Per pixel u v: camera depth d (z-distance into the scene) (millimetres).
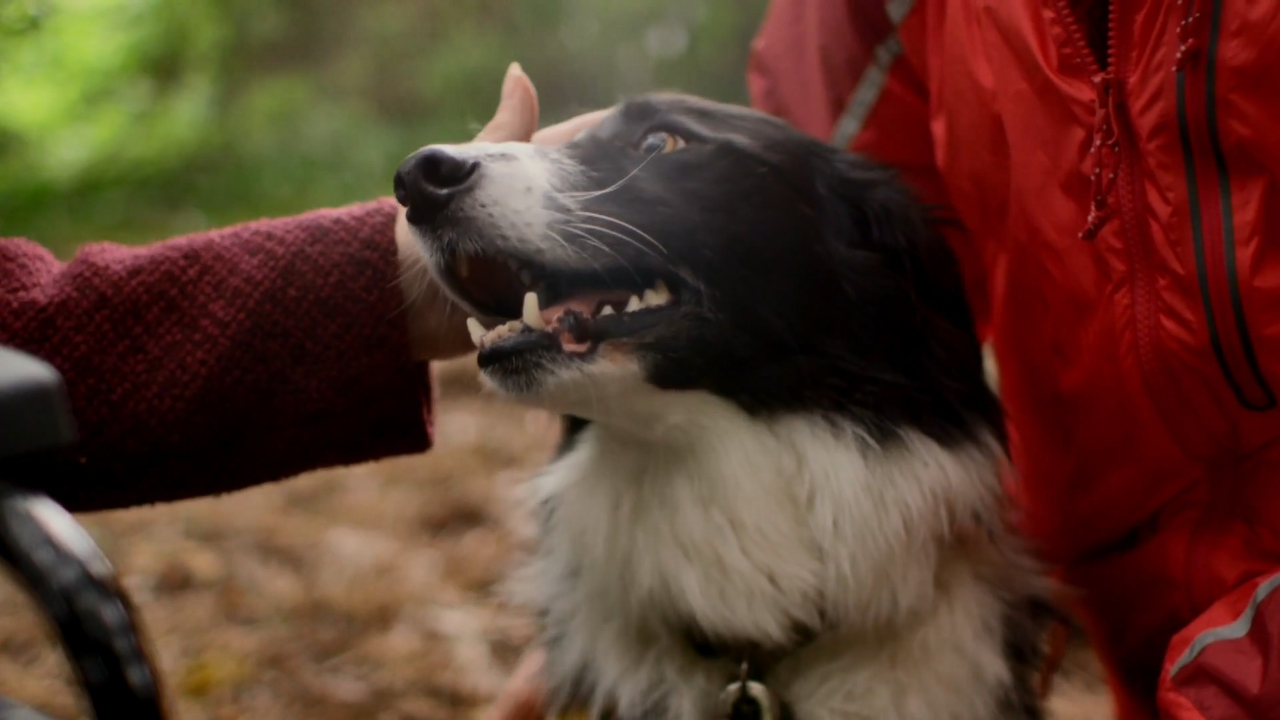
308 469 1593
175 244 1530
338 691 2980
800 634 1681
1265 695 1346
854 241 1724
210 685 2973
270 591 3471
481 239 1568
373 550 3703
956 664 1645
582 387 1585
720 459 1659
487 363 1579
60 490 1487
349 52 9047
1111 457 1583
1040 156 1492
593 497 1737
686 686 1699
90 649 795
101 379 1469
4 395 772
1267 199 1298
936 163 1927
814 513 1644
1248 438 1445
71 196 8328
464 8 8531
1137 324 1434
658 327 1601
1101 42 1460
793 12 2016
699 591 1681
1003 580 1715
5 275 1505
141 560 3650
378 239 1552
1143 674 1692
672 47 7438
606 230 1602
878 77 1891
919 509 1626
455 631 3230
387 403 1566
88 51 9344
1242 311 1332
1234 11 1239
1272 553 1471
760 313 1631
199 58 9406
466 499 4023
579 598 1781
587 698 1782
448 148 1599
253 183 8352
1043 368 1646
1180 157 1334
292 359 1516
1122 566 1658
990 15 1521
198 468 1530
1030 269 1591
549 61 7820
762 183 1669
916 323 1690
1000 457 1739
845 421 1637
